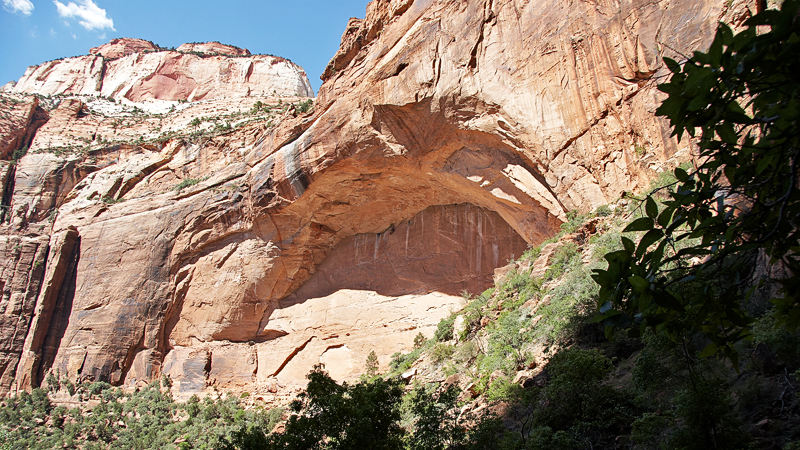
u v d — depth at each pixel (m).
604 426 8.38
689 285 5.43
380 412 9.44
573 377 9.25
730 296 3.48
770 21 2.84
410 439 10.59
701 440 6.56
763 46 2.86
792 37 2.84
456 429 10.31
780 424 6.46
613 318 3.68
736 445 6.41
